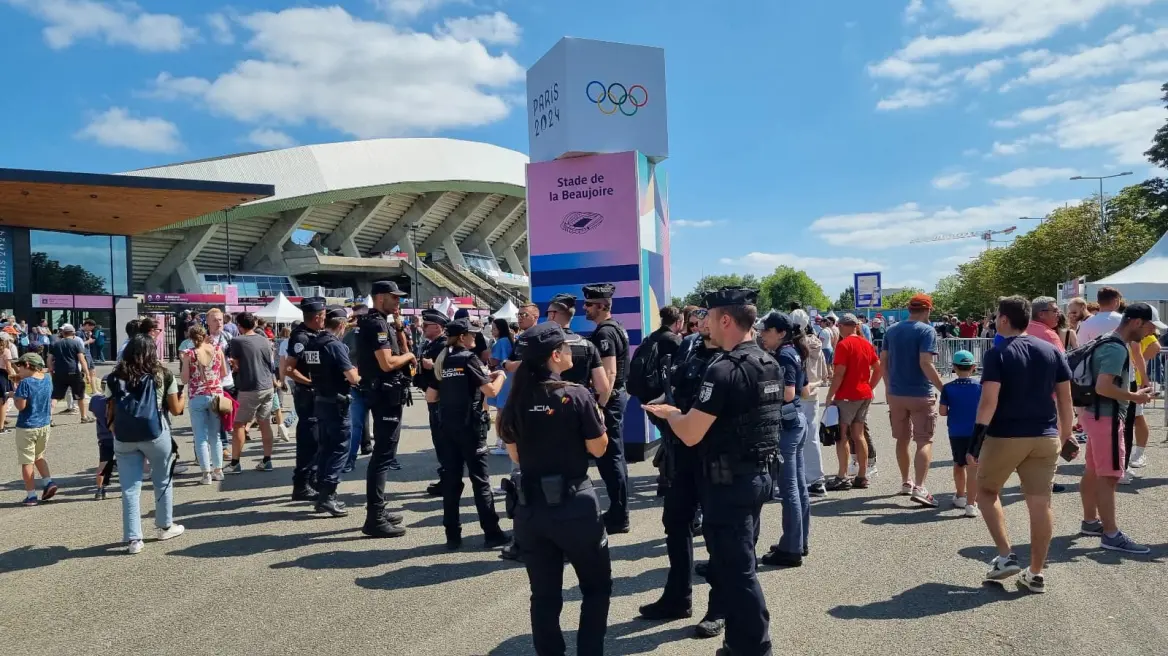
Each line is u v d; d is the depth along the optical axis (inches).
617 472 216.5
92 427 474.3
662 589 172.4
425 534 222.1
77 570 191.8
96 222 1039.6
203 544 213.6
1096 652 133.6
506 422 124.1
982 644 137.9
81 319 1098.7
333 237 2625.5
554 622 121.2
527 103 380.8
